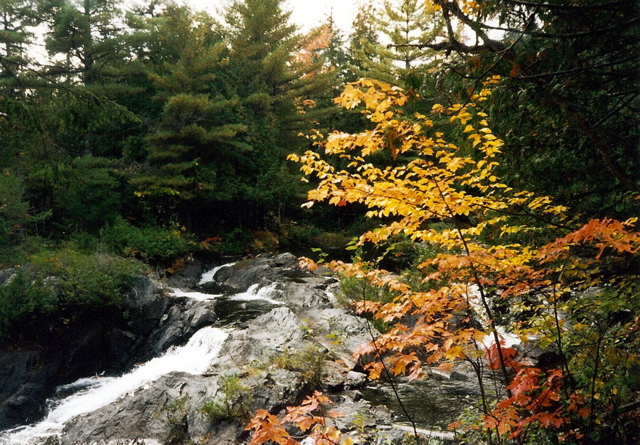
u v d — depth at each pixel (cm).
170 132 2050
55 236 1731
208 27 2770
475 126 446
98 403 916
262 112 2761
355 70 3025
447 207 326
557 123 479
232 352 946
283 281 1527
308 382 775
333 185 352
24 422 863
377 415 686
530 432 362
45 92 2081
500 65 421
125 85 2145
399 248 1196
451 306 348
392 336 319
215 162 2311
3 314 989
